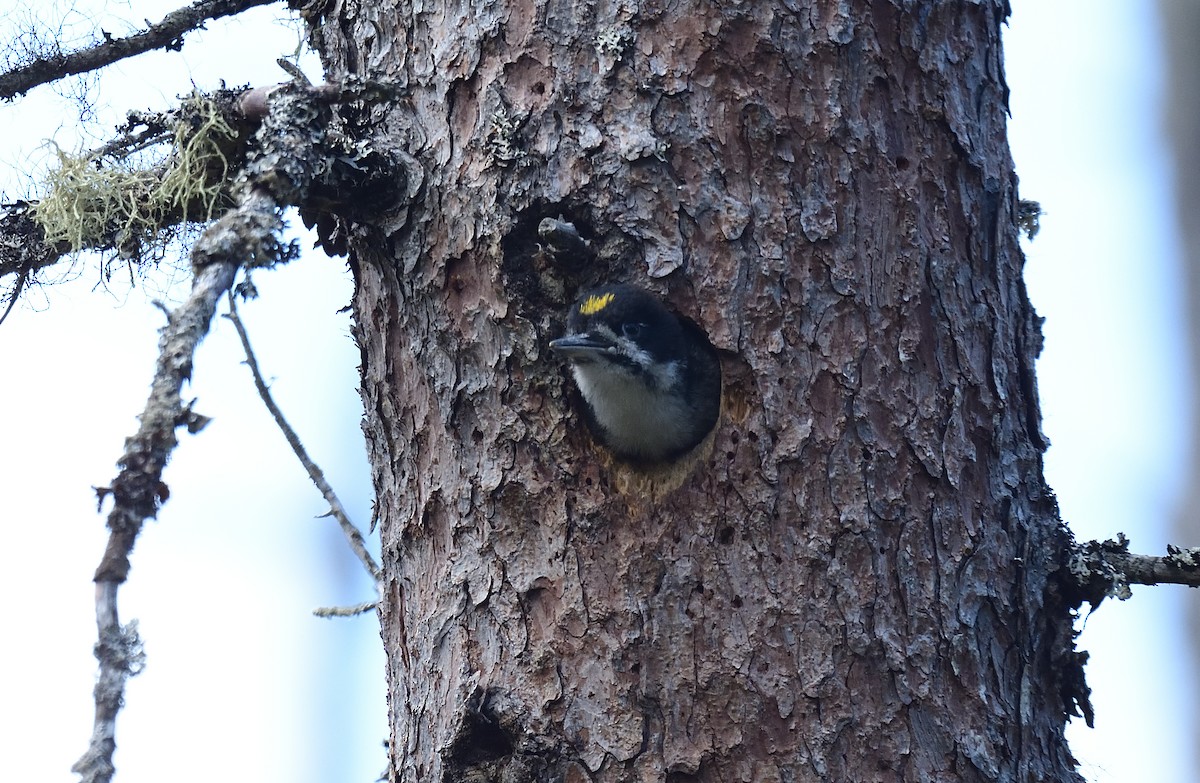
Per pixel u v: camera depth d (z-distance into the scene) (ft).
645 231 28.50
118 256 32.76
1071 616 29.48
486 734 28.09
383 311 30.73
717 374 29.32
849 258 28.45
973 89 30.58
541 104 28.78
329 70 32.35
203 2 32.99
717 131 28.53
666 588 27.61
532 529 28.66
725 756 26.61
